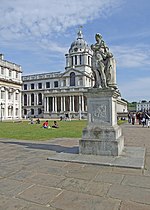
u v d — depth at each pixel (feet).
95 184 14.93
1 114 198.39
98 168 18.89
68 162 21.13
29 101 302.86
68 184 14.97
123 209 11.21
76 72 264.52
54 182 15.40
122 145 25.99
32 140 40.73
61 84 278.46
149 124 82.79
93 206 11.59
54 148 30.45
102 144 23.00
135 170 18.25
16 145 33.68
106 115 23.93
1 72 202.08
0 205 11.79
